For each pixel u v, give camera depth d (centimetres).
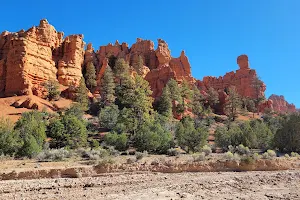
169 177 1827
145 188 1483
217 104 8656
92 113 6394
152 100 6481
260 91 10275
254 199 1251
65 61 8131
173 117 6806
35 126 3709
